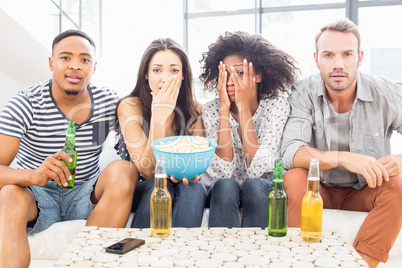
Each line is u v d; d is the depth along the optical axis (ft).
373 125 6.42
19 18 9.37
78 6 12.23
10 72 10.80
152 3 13.84
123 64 13.29
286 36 14.38
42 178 5.12
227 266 3.65
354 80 6.42
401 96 6.42
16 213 4.82
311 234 4.16
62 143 6.08
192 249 4.02
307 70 14.02
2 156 5.61
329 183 6.36
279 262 3.71
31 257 5.27
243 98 6.44
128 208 5.57
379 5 13.43
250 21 14.52
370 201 5.78
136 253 3.93
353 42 6.33
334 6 13.82
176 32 14.67
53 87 6.06
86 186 5.98
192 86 6.70
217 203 5.65
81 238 4.32
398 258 5.64
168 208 4.36
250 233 4.44
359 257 3.81
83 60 5.97
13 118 5.69
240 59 6.69
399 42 13.57
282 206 4.32
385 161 5.84
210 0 14.73
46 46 10.18
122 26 13.69
